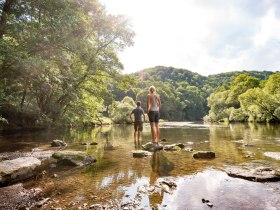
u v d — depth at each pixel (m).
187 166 5.47
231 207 3.07
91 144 10.09
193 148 8.38
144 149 8.39
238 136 13.21
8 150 8.34
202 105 124.94
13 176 4.47
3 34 13.11
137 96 87.69
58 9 13.59
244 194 3.52
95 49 22.20
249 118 46.22
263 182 4.12
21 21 13.05
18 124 20.47
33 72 13.45
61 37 14.30
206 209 3.03
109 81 26.78
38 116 20.95
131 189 3.93
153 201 3.36
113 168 5.45
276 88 47.22
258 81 67.75
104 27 21.92
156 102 9.10
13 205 3.33
